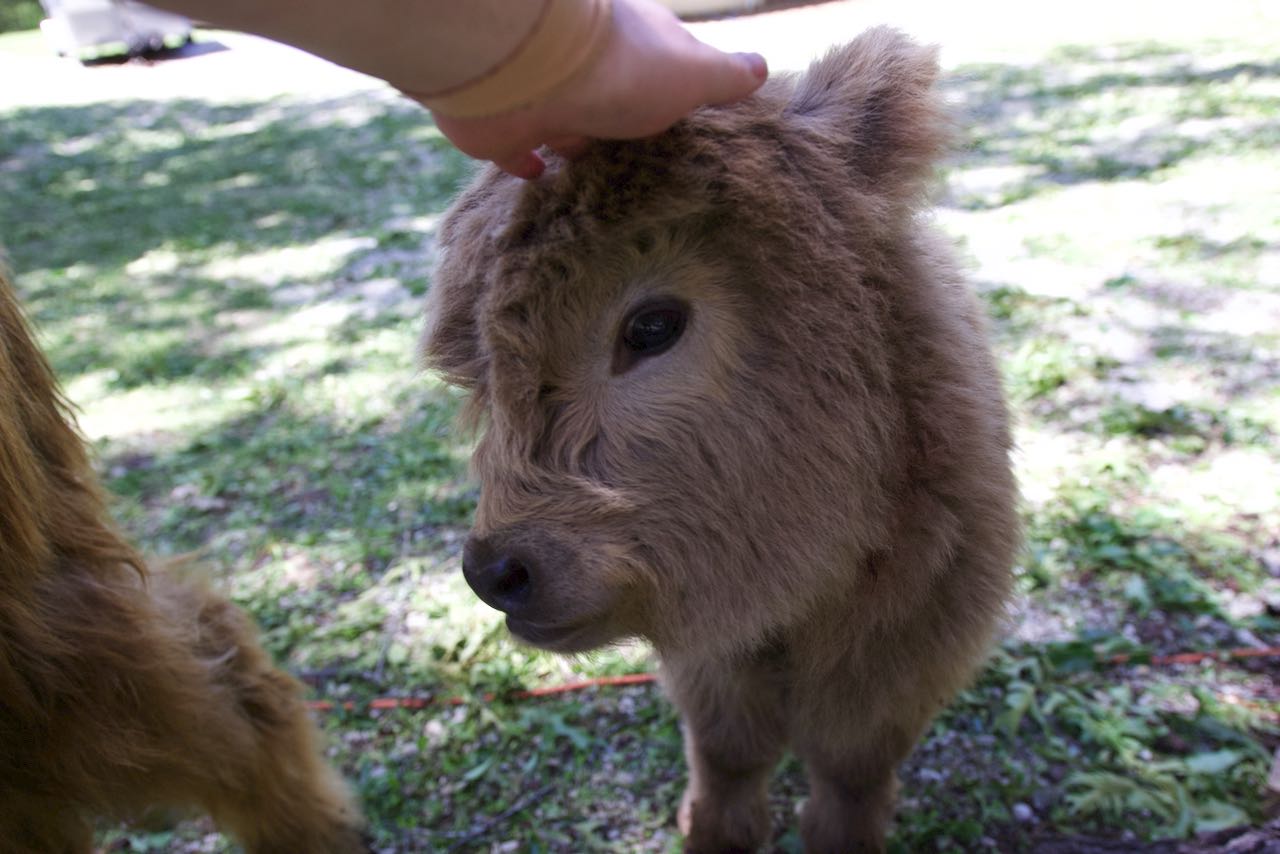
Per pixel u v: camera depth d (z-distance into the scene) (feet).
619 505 1.72
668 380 1.73
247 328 6.39
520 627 1.81
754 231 1.70
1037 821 2.70
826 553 1.86
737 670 2.24
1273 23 11.22
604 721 3.16
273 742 2.52
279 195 9.36
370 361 5.67
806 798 2.94
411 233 7.75
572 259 1.65
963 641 2.13
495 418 1.74
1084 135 7.91
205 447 4.95
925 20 13.82
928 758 2.90
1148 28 11.84
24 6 23.27
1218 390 4.29
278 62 17.34
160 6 1.06
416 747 3.14
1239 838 2.53
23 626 1.92
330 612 3.72
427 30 1.13
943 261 2.14
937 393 1.94
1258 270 5.27
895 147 1.85
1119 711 2.92
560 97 1.26
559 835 2.82
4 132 13.43
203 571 2.53
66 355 6.25
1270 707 2.89
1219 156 7.04
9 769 1.97
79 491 2.13
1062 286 5.36
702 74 1.35
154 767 2.18
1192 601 3.21
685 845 2.69
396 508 4.28
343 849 2.75
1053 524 3.63
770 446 1.77
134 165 11.27
